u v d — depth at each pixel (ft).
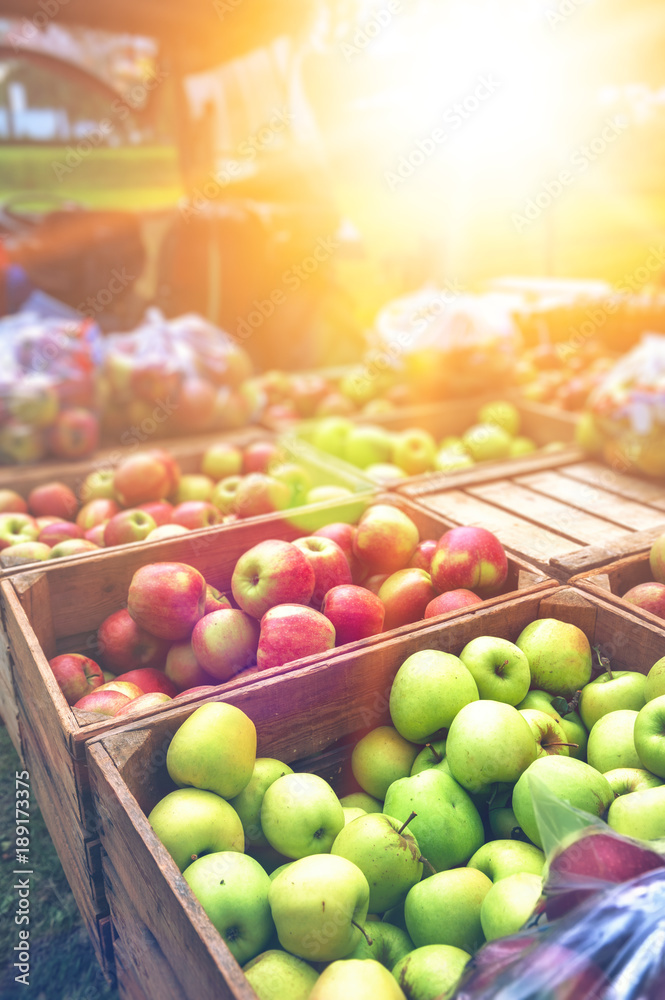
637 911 2.84
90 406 10.19
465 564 5.82
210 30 13.66
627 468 8.63
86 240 14.07
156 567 5.58
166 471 8.18
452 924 3.80
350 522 7.26
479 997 2.76
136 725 4.27
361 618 5.41
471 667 4.94
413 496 7.86
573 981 2.65
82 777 4.23
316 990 3.35
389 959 3.91
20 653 5.61
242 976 2.86
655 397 8.12
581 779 4.07
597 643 5.48
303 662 4.78
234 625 5.36
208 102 15.58
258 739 4.71
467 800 4.40
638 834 3.84
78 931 5.48
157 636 5.77
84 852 4.52
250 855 4.51
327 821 4.26
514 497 7.96
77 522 7.98
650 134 15.01
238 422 11.34
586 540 6.79
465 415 11.42
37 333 10.00
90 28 13.80
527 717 4.71
